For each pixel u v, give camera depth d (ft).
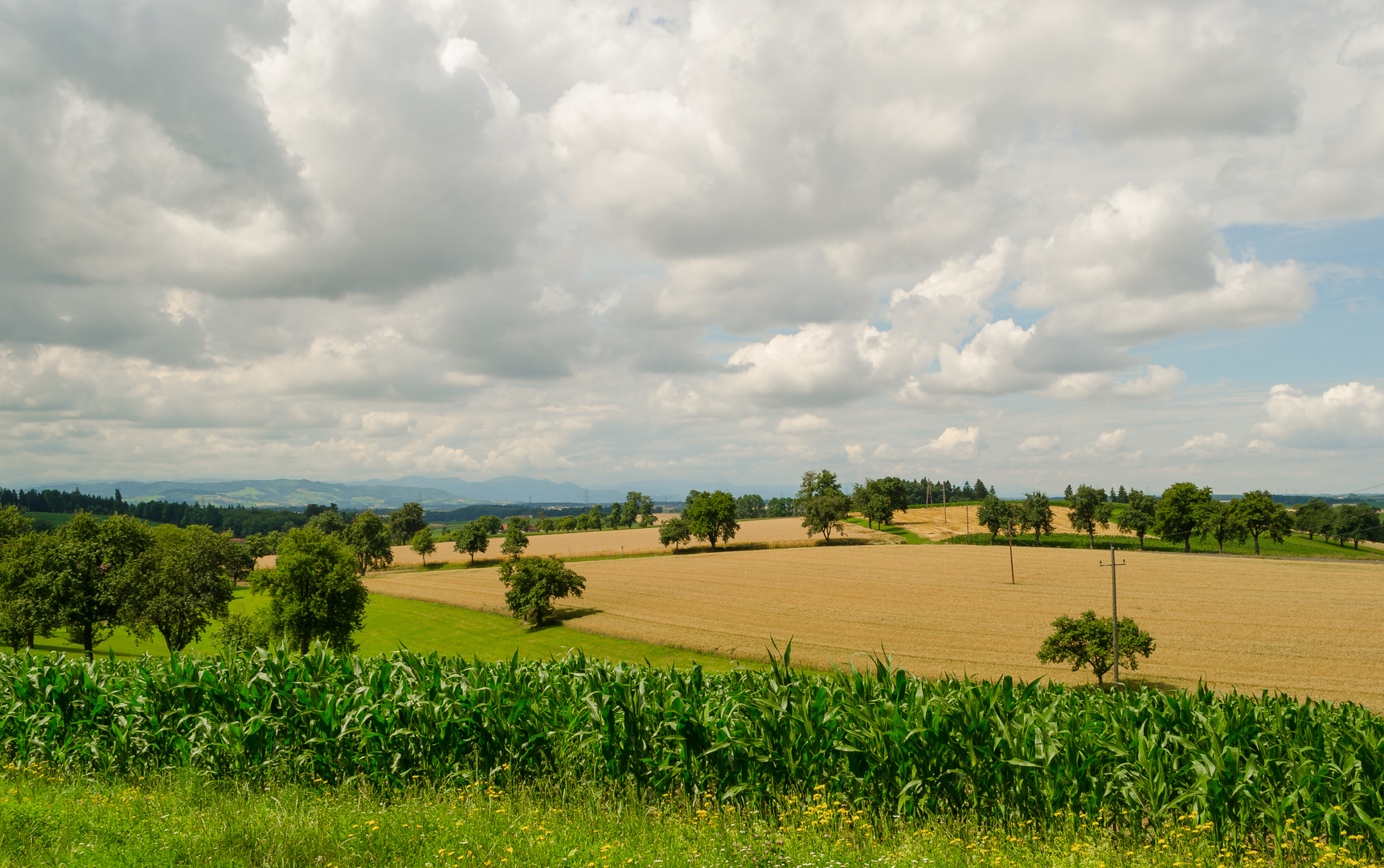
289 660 41.75
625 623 230.27
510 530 455.22
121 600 164.86
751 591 289.33
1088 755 29.94
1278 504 385.70
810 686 33.88
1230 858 25.27
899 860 22.89
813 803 28.48
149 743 36.24
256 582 171.63
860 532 544.21
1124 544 449.48
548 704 35.40
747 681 38.50
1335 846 26.08
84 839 23.34
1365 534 446.19
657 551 487.61
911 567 346.13
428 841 23.62
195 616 174.50
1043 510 453.58
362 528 451.94
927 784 29.58
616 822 26.73
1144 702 35.81
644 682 36.78
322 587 170.50
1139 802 28.66
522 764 32.78
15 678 43.68
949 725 30.27
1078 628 149.38
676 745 31.91
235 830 24.11
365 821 25.29
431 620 265.75
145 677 41.45
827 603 256.52
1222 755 28.71
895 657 174.91
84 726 37.93
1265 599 234.79
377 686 36.94
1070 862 23.61
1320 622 197.98
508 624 251.39
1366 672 152.05
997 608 237.45
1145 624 200.95
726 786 30.50
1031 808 29.22
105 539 174.50
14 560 166.71
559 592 244.22
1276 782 29.63
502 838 23.77
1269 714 35.81
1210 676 151.64
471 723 33.14
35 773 33.73
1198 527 411.34
